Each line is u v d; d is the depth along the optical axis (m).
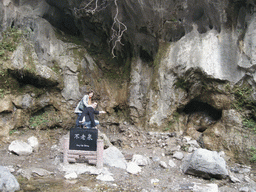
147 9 7.57
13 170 5.12
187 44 7.62
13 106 7.08
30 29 7.78
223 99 7.04
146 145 7.41
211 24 7.45
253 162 6.23
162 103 8.17
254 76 6.43
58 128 7.90
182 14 7.61
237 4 6.66
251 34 6.45
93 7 8.05
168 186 4.89
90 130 5.58
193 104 8.39
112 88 9.25
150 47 8.66
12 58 6.85
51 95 7.94
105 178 5.00
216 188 4.76
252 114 6.76
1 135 6.71
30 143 6.71
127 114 8.91
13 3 7.86
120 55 9.37
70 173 5.15
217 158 5.48
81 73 8.56
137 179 5.21
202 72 7.08
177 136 7.67
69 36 9.22
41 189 4.36
